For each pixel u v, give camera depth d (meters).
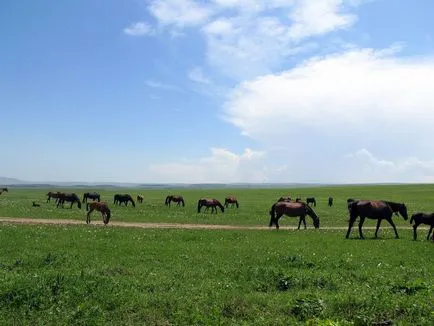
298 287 14.91
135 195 119.19
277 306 12.31
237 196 109.56
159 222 41.38
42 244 23.12
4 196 96.31
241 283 15.09
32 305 11.91
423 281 15.05
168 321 11.34
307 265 19.23
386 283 15.20
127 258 19.98
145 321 11.34
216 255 21.36
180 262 19.30
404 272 17.83
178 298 12.64
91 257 19.91
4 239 24.28
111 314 11.59
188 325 11.09
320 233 32.94
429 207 64.69
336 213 54.25
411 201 83.19
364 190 138.38
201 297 12.92
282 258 20.31
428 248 25.33
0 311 11.48
